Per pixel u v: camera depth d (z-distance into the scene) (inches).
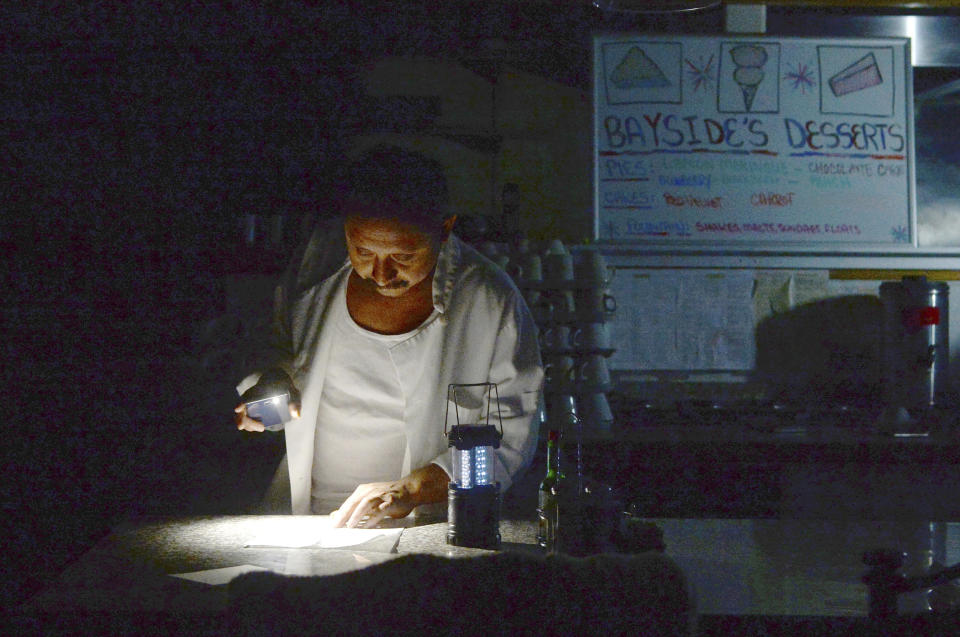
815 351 137.4
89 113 168.9
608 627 36.2
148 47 160.1
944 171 140.0
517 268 124.1
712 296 137.3
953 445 108.2
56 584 55.7
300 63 151.8
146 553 63.6
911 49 136.9
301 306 84.1
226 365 128.7
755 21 138.4
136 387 167.5
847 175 137.1
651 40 136.7
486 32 145.5
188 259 161.5
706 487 108.9
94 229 175.0
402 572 35.6
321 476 85.4
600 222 137.1
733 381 137.6
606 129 137.1
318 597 35.3
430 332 80.4
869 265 137.3
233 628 35.9
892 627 44.7
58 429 178.4
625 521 62.0
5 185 178.2
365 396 82.8
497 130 145.9
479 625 35.3
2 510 168.7
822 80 136.8
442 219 73.5
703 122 136.6
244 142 156.3
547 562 36.6
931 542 70.0
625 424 122.3
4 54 163.6
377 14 147.0
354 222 70.5
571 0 142.5
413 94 147.9
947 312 124.1
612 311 127.0
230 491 123.6
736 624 50.0
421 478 73.3
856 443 108.6
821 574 60.1
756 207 136.8
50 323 188.2
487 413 79.0
